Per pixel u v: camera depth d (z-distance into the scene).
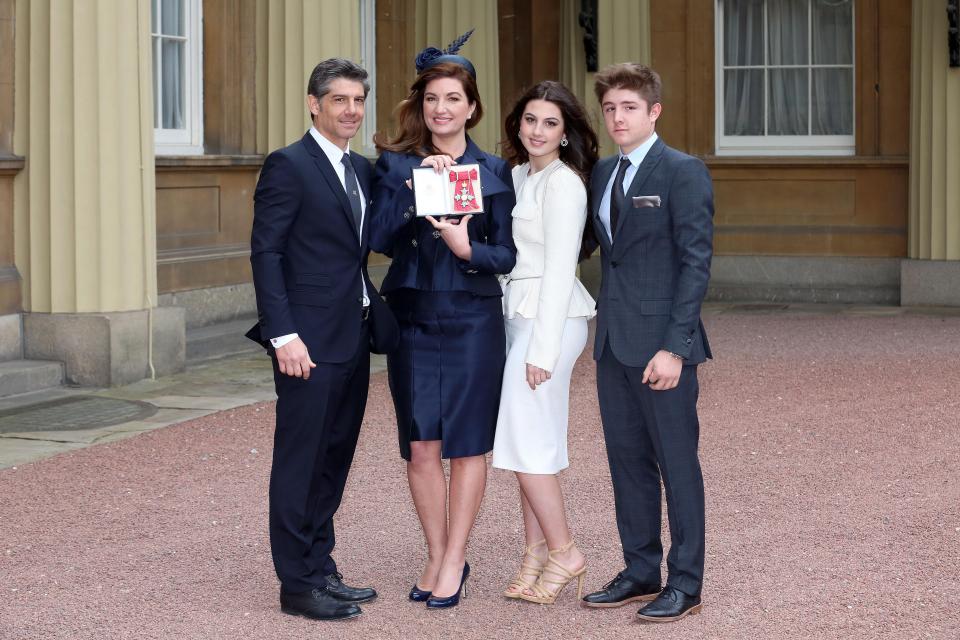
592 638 5.20
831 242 18.30
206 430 9.27
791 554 6.29
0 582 5.89
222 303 13.62
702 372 12.02
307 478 5.39
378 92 16.98
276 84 13.98
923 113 17.23
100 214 11.05
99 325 11.02
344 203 5.34
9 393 10.64
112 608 5.55
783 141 18.69
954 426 9.31
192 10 13.70
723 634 5.21
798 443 8.83
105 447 8.70
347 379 5.45
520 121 5.61
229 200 13.92
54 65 10.97
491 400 5.52
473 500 5.59
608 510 7.14
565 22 18.70
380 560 6.29
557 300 5.37
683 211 5.23
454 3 16.97
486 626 5.35
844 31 18.47
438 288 5.48
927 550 6.33
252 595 5.73
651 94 5.30
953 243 17.19
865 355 12.98
